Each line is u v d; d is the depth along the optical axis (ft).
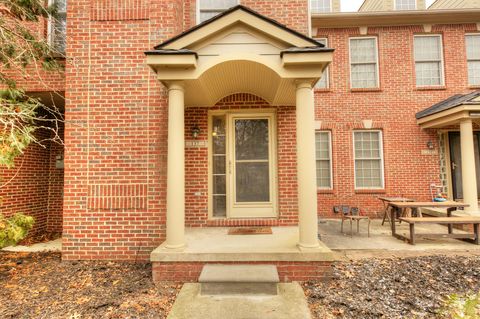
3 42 15.17
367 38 31.48
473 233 19.97
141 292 12.26
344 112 30.37
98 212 16.49
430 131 29.73
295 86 14.37
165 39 17.31
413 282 12.99
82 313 10.53
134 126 16.94
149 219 16.47
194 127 19.07
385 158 29.78
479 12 29.48
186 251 13.41
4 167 20.11
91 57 17.25
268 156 19.53
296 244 14.39
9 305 11.19
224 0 20.43
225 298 11.43
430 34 30.99
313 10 35.68
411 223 18.58
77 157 16.76
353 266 14.79
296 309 10.49
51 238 21.95
